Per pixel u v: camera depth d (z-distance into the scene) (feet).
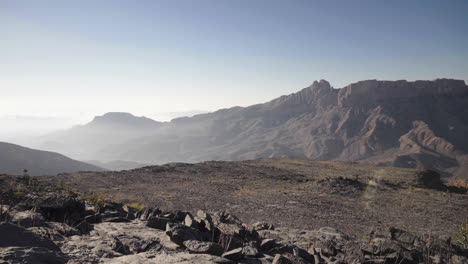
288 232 47.11
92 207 43.32
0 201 35.86
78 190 103.35
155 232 29.43
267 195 118.11
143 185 132.98
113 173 159.12
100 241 23.39
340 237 44.68
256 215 84.79
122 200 98.17
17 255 15.14
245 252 25.02
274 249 28.76
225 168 196.24
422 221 83.76
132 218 39.78
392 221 83.05
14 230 17.95
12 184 82.79
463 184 171.53
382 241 32.76
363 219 84.07
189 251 22.70
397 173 187.01
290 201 106.52
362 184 143.84
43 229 25.03
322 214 88.17
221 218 33.86
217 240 27.73
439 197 122.21
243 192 124.47
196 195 114.01
